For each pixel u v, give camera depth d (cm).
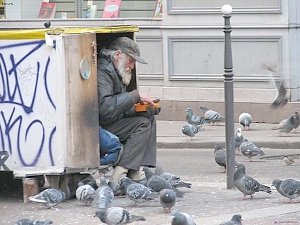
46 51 1834
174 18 3052
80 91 1856
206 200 1873
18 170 1872
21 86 1859
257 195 1917
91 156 1878
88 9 3222
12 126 1870
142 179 1928
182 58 3056
